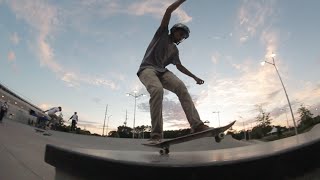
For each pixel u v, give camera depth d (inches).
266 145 98.1
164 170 60.6
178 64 150.6
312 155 63.1
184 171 59.1
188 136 101.6
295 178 60.4
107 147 534.9
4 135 361.7
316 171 62.4
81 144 514.6
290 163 60.8
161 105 120.2
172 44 142.3
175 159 74.4
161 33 137.6
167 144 103.3
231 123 103.4
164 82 133.3
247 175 58.5
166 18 131.2
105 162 71.9
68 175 84.7
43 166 165.0
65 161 87.4
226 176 58.2
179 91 127.5
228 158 64.9
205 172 58.4
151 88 122.4
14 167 153.0
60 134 760.3
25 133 493.0
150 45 139.8
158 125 117.0
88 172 76.8
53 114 913.5
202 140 698.2
